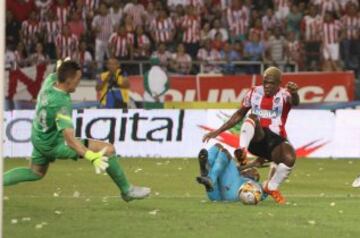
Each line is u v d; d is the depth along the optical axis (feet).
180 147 152.66
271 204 86.07
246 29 203.62
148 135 152.97
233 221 74.23
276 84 89.66
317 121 152.97
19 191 102.01
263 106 89.76
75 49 196.03
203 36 199.11
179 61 190.49
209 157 87.76
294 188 108.88
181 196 95.96
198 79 181.37
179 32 199.31
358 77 196.75
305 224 73.15
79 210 80.28
